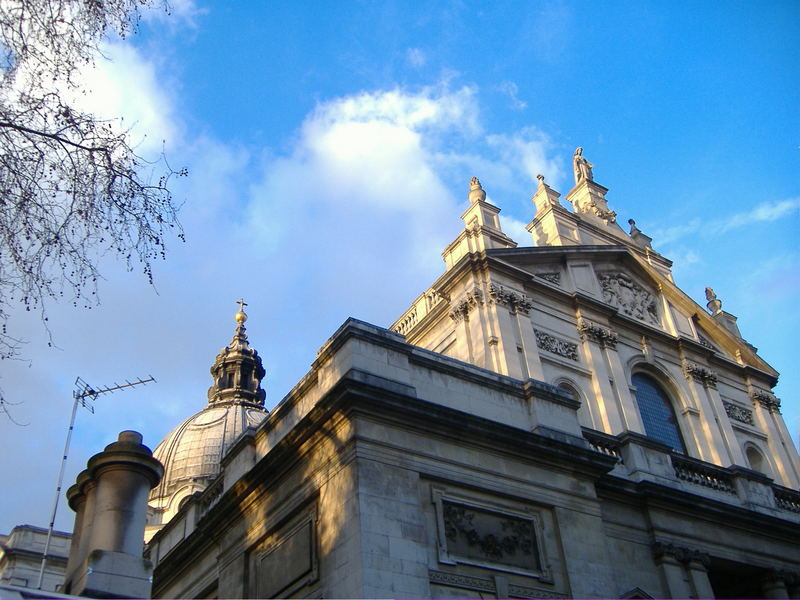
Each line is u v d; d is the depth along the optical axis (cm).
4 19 1370
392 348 2233
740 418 3894
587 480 2403
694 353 3884
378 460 2006
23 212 1371
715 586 2928
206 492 2883
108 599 1681
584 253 3725
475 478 2153
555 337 3369
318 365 2316
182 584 2755
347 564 1872
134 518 1873
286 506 2206
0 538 3881
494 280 3325
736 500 2941
